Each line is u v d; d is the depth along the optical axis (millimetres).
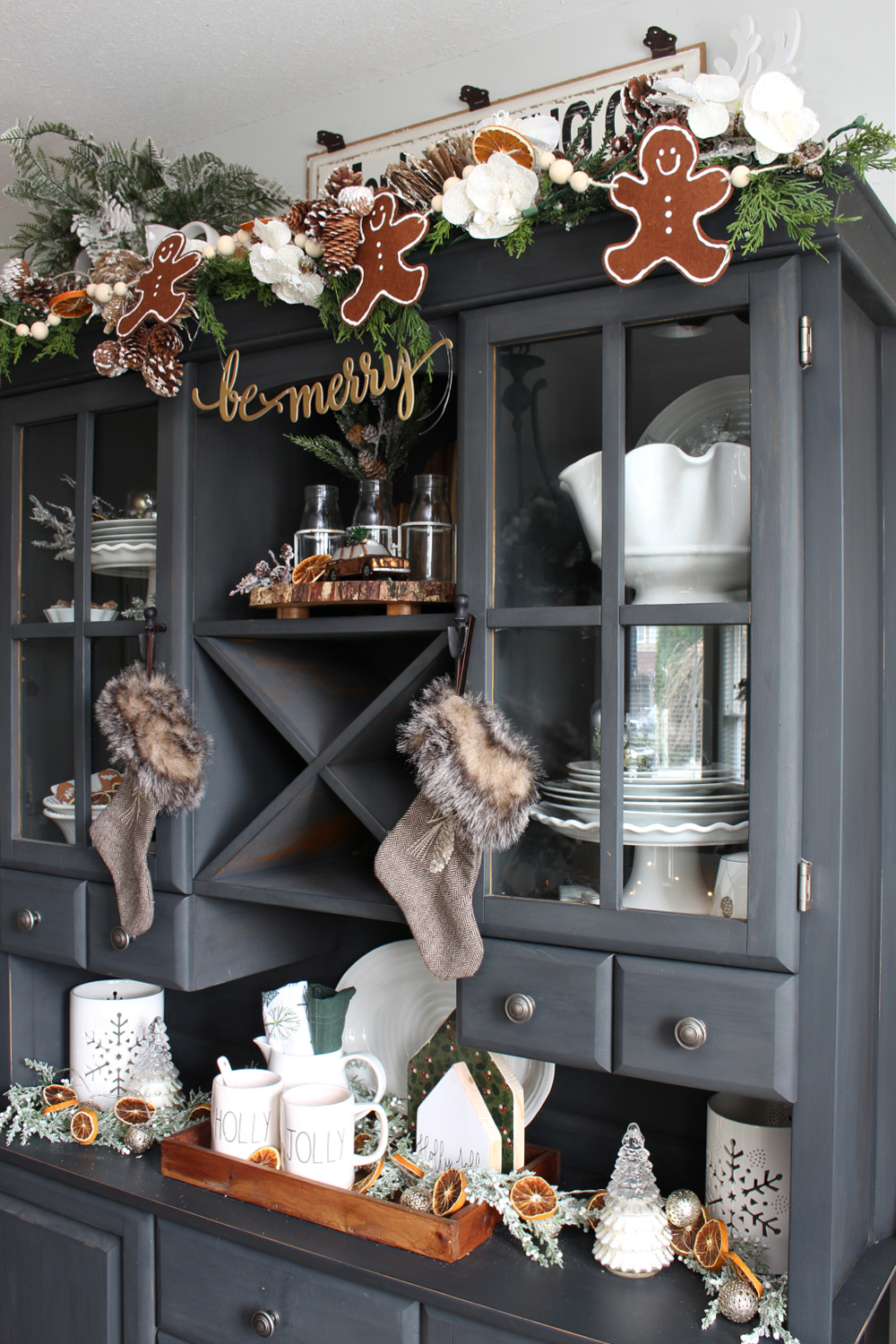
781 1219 1037
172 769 1231
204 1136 1313
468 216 1005
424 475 1207
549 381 1019
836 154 867
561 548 1008
